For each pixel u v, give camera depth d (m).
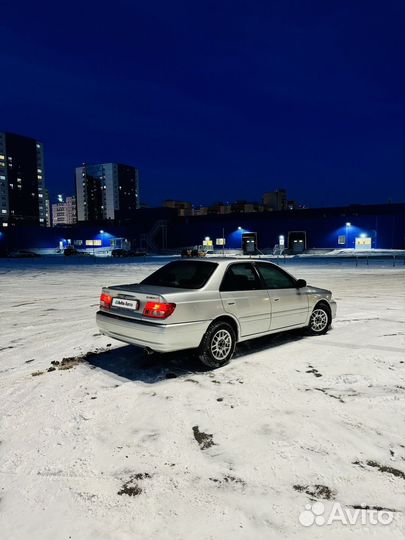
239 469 3.08
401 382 4.81
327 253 53.12
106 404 4.31
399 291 13.80
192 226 68.62
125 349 6.51
